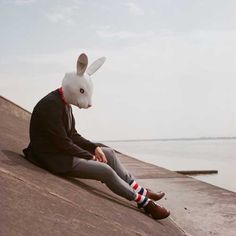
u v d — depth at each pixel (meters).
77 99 2.98
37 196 2.22
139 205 3.06
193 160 22.23
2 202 1.89
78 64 2.97
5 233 1.61
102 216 2.46
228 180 9.48
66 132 3.08
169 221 3.30
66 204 2.34
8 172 2.39
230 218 3.49
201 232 3.07
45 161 2.95
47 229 1.85
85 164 2.90
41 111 2.93
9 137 4.39
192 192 4.90
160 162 20.00
